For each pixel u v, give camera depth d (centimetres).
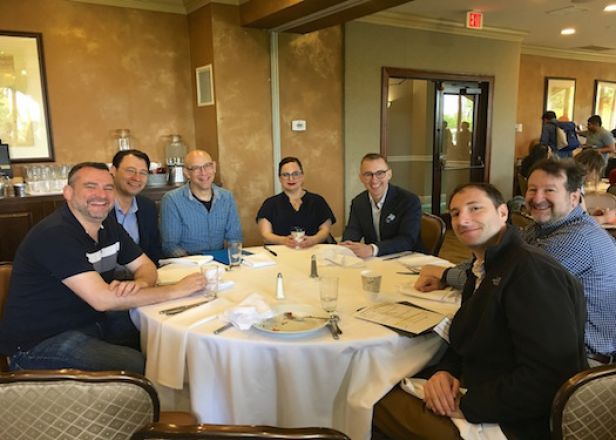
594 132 732
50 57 421
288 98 500
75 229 180
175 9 471
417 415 141
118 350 175
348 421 146
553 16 577
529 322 125
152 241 274
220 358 146
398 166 668
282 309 165
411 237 260
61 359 172
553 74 838
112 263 199
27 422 110
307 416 146
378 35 550
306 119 516
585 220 178
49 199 387
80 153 445
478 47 634
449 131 642
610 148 718
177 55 479
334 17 419
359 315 162
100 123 450
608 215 325
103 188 180
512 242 141
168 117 482
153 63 468
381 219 276
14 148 416
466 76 630
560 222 182
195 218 287
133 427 114
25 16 407
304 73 507
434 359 159
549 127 725
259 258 236
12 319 178
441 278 191
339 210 559
